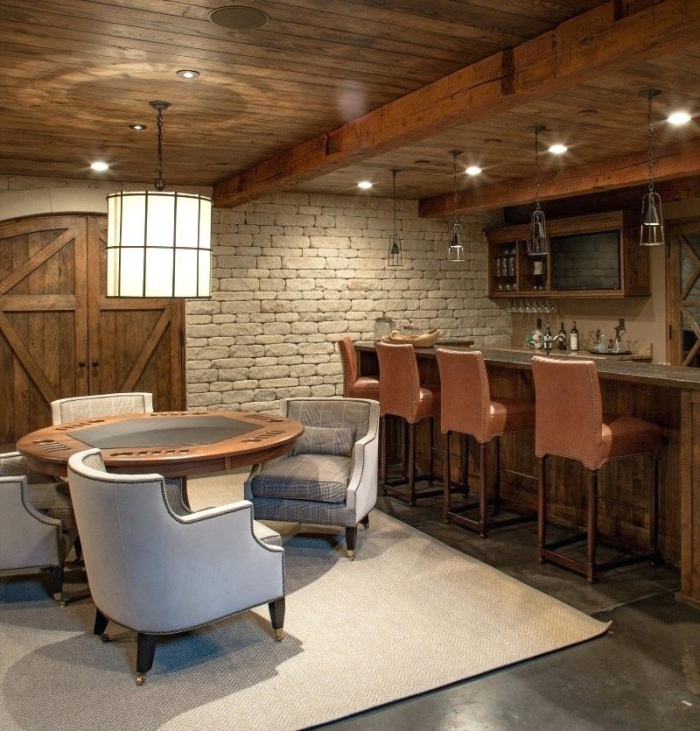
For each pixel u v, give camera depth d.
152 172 5.95
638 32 2.56
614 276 6.77
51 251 6.14
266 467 3.97
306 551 3.98
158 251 3.25
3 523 3.20
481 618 3.12
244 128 4.51
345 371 5.54
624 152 5.37
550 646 2.86
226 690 2.55
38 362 6.14
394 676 2.64
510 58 3.16
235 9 2.72
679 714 2.39
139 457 3.05
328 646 2.87
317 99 3.88
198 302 6.70
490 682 2.61
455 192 6.60
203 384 6.75
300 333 7.17
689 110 4.21
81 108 4.06
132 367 6.46
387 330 7.37
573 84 3.00
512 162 5.71
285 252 7.07
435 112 3.60
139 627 2.57
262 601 2.83
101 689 2.56
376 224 7.54
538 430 3.73
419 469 5.82
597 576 3.55
